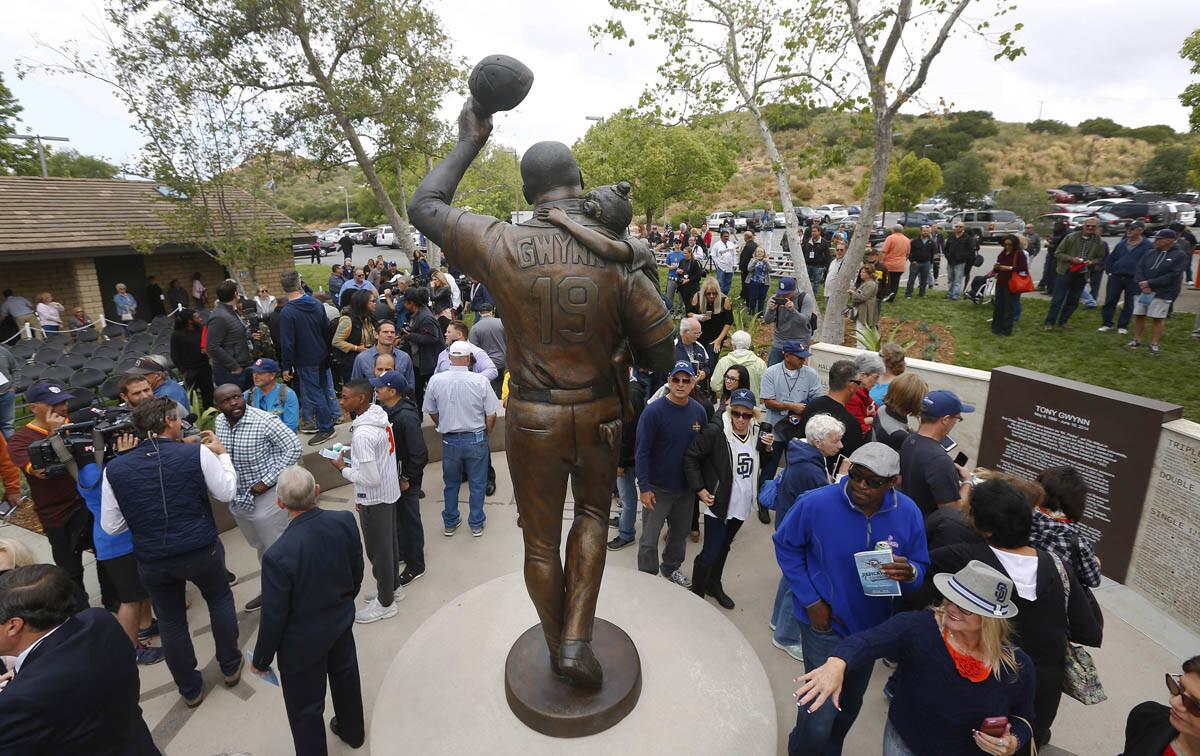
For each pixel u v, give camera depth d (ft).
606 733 10.25
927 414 13.07
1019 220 89.25
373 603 15.70
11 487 20.61
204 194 46.16
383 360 19.27
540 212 9.45
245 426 14.97
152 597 12.37
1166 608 15.02
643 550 16.22
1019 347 33.81
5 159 94.53
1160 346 32.14
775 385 19.88
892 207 112.88
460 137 10.11
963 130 222.69
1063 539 10.31
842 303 33.47
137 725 8.50
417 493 16.65
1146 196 109.29
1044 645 9.51
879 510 10.35
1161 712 7.77
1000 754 7.51
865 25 29.32
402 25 46.88
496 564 17.88
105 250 56.29
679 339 23.82
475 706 10.84
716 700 10.93
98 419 14.32
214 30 44.14
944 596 7.76
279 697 13.26
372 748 10.14
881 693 13.21
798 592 10.61
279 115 48.08
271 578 9.86
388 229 143.13
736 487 15.29
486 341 26.18
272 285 72.84
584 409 9.59
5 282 54.49
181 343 27.55
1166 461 14.88
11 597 7.55
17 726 7.19
